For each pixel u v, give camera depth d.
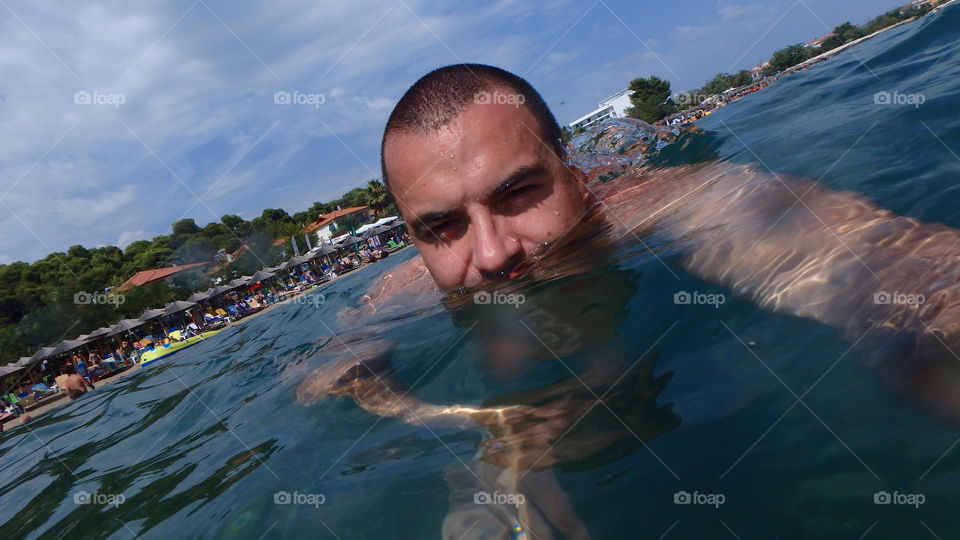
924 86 0.67
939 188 0.35
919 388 0.22
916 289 0.26
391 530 0.26
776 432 0.23
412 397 0.35
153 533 0.33
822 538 0.18
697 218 0.44
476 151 0.43
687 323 0.32
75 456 0.59
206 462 0.41
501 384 0.33
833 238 0.32
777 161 0.52
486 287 0.46
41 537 0.38
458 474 0.28
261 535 0.28
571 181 0.48
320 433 0.37
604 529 0.22
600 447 0.26
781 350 0.28
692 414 0.26
